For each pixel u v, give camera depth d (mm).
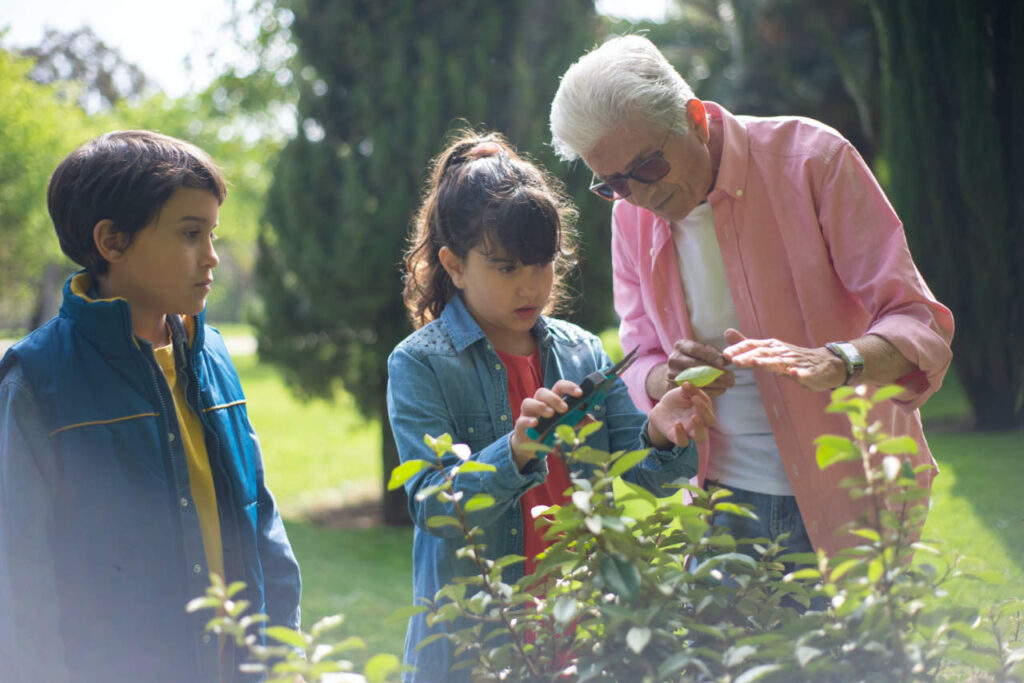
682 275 2004
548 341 1807
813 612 1128
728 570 1255
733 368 1937
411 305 1969
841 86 11914
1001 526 3297
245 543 1618
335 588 4738
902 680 1040
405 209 5750
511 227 1538
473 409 1681
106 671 1438
